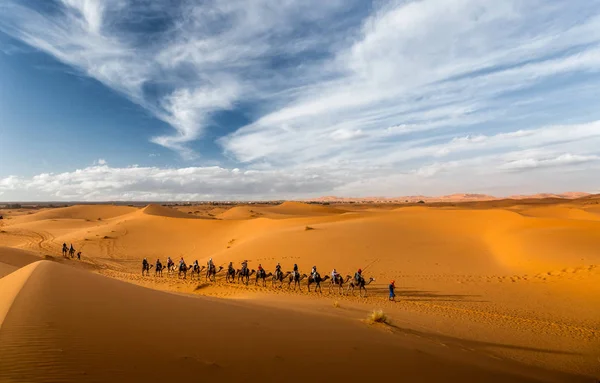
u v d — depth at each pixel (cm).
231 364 571
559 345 1337
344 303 2036
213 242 5756
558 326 1580
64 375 423
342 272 3112
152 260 4816
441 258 3359
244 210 12988
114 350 531
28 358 451
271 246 4128
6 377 396
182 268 3384
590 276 2361
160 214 9125
